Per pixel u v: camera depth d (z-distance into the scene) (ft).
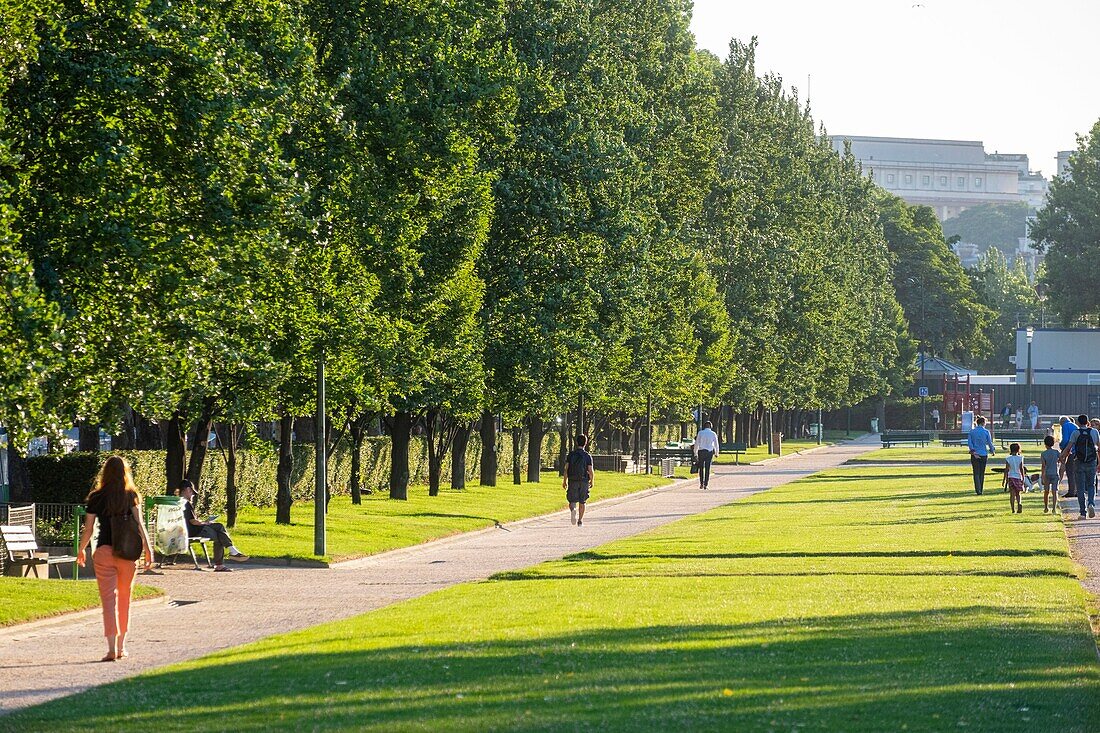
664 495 246.88
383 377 158.51
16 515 114.32
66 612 89.30
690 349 304.71
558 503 214.28
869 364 534.37
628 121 233.35
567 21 214.28
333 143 144.05
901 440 463.83
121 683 60.95
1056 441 185.57
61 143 98.12
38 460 136.67
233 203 104.94
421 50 162.71
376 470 225.35
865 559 116.57
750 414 465.88
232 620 88.69
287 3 141.08
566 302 205.77
